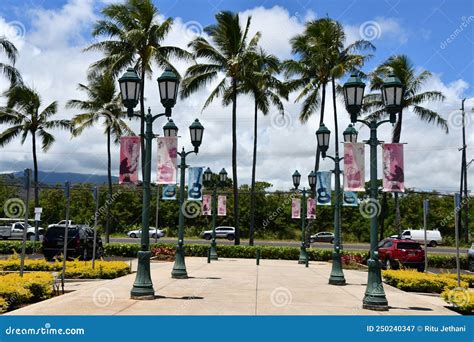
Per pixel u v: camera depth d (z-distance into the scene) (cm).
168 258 2720
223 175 2706
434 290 1538
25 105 3544
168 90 1193
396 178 1078
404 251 2278
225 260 2714
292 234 5503
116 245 2880
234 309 1006
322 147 1666
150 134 1180
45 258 2334
